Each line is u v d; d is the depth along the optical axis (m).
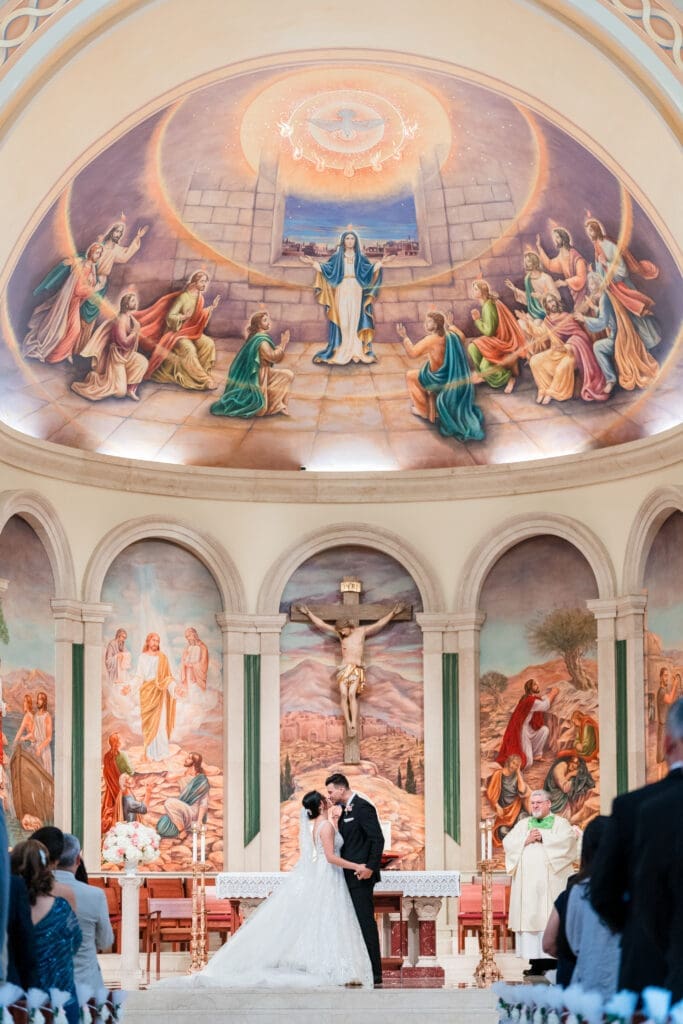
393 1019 11.32
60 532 17.72
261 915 13.07
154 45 14.66
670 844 5.60
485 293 18.52
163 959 17.09
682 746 5.80
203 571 18.98
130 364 18.33
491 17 14.52
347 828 12.99
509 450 18.95
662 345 17.14
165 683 18.61
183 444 18.95
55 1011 6.84
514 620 18.81
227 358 18.89
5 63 13.66
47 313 17.17
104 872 17.80
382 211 18.27
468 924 16.61
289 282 18.70
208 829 18.56
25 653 17.30
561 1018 7.14
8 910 6.64
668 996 5.47
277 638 18.94
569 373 18.33
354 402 19.25
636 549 17.77
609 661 17.97
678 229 15.44
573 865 14.78
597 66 14.48
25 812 17.00
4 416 17.16
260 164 17.59
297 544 19.06
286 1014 11.32
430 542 19.05
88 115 15.14
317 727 18.98
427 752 18.75
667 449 17.30
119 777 18.22
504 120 16.52
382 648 19.12
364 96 16.64
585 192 16.86
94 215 16.89
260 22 14.79
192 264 18.23
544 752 18.42
